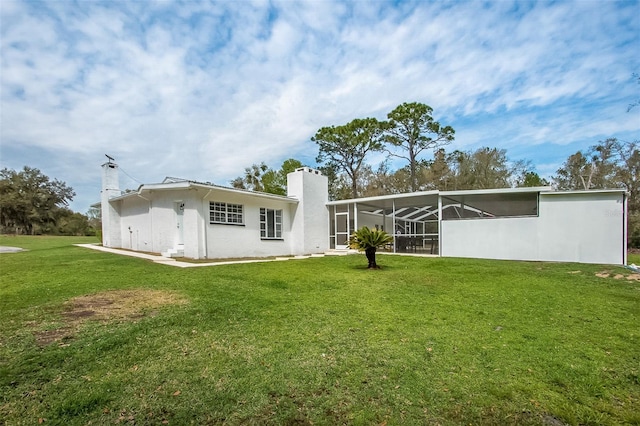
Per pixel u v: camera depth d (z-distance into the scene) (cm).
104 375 281
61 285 637
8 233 3628
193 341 363
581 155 2822
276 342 365
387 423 222
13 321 416
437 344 365
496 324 442
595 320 464
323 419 227
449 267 1024
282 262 1161
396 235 1622
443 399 252
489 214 1823
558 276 852
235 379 279
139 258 1119
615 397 259
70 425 215
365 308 520
